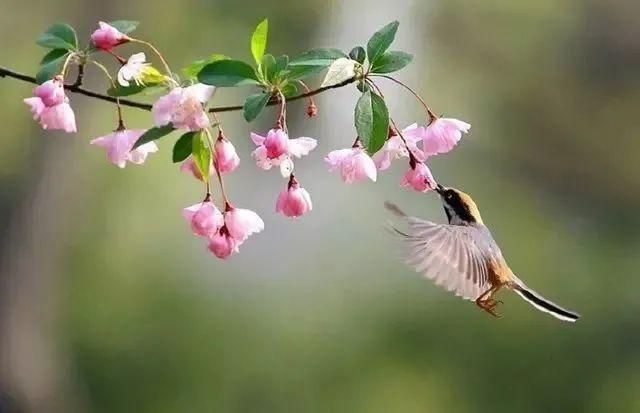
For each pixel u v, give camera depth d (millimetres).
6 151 13367
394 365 14477
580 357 14406
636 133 15523
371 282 14688
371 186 14445
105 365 14133
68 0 13102
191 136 4500
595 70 15391
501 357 14406
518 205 15352
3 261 13781
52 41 4793
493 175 15438
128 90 4699
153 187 13578
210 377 14133
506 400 14312
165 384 14109
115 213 13766
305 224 14562
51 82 4699
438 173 15320
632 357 14508
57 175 13570
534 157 15523
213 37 13266
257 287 14477
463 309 14531
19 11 12961
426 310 14586
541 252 15016
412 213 14273
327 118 10414
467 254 4766
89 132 13234
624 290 14859
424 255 4652
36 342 13891
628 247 15258
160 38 13102
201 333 14180
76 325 14078
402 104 11219
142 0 13195
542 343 14445
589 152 15586
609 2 15258
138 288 14078
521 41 15094
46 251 13836
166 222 13758
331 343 14375
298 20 13445
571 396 14258
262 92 4465
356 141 4719
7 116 12992
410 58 4406
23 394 13727
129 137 4832
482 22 14828
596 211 15539
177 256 14062
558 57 15320
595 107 15539
